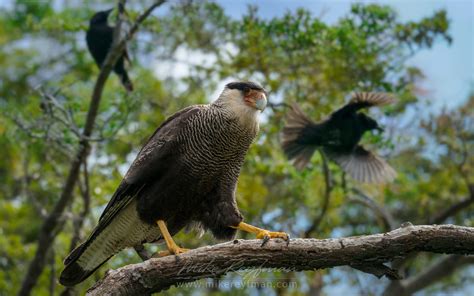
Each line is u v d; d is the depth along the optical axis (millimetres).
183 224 9242
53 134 12664
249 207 15227
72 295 12516
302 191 15484
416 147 16641
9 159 16781
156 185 8883
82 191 13602
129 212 9016
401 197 17203
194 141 8844
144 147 9078
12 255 15234
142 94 13820
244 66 14430
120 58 13305
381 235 7832
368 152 13078
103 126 12641
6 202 16531
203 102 14836
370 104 12344
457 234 7711
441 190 17438
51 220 13180
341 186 15211
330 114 12664
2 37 19703
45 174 15789
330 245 7859
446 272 16484
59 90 13133
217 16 14461
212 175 8938
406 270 18297
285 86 14703
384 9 14164
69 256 8867
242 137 8961
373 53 14242
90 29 13742
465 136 16312
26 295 13508
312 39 13859
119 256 13703
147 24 14039
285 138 12875
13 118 13227
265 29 13977
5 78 19234
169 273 8000
